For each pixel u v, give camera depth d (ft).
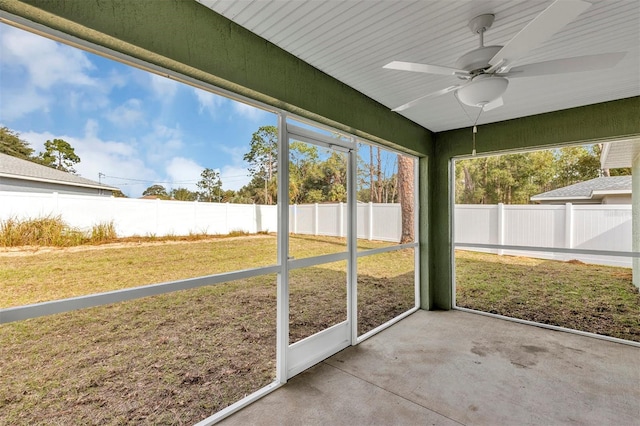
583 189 15.07
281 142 8.04
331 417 6.56
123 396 6.40
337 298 10.00
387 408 6.86
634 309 11.84
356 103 9.50
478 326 11.82
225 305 8.20
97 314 6.24
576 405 6.94
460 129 13.35
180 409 6.76
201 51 5.61
